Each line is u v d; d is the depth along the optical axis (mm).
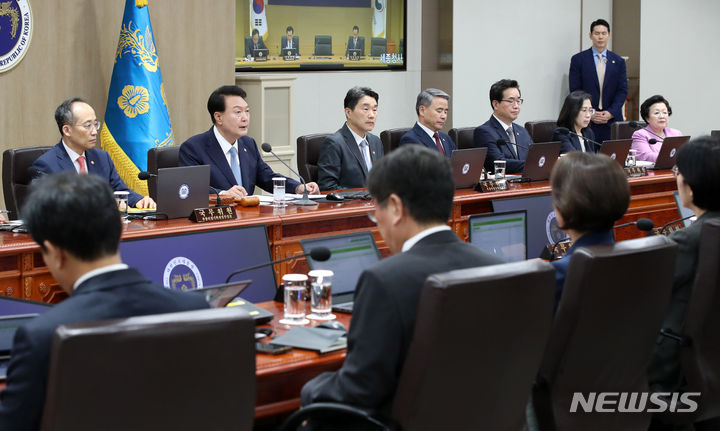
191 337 1779
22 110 6289
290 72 8391
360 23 8789
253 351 1878
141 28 6469
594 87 9148
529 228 4961
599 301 2373
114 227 1928
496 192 5000
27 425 1771
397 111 9180
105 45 6688
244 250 3859
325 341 2461
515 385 2232
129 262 3523
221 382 1845
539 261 2211
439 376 2055
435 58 9188
